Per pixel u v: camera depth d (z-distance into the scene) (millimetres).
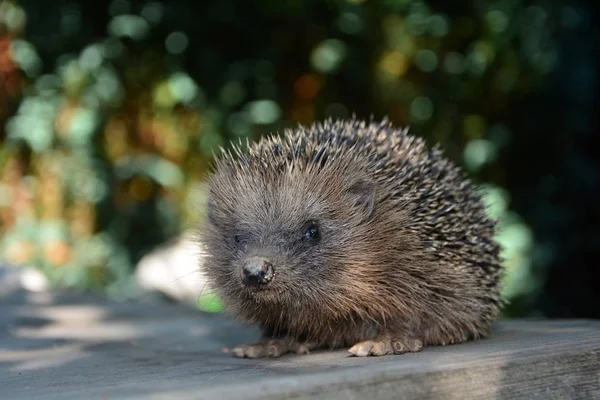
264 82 1418
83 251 1390
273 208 646
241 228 650
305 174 654
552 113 1363
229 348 706
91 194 1405
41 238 1370
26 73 1383
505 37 1356
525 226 1327
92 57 1373
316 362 596
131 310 931
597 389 572
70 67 1371
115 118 1415
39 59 1383
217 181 685
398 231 648
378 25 1390
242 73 1412
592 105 1325
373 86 1435
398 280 643
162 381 538
